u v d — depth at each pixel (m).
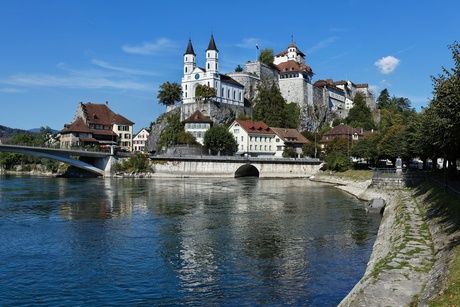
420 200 57.09
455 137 39.38
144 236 45.16
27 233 46.53
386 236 40.19
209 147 158.12
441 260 27.19
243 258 36.62
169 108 189.62
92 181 124.06
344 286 29.30
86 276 32.03
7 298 27.91
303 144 178.25
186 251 38.94
